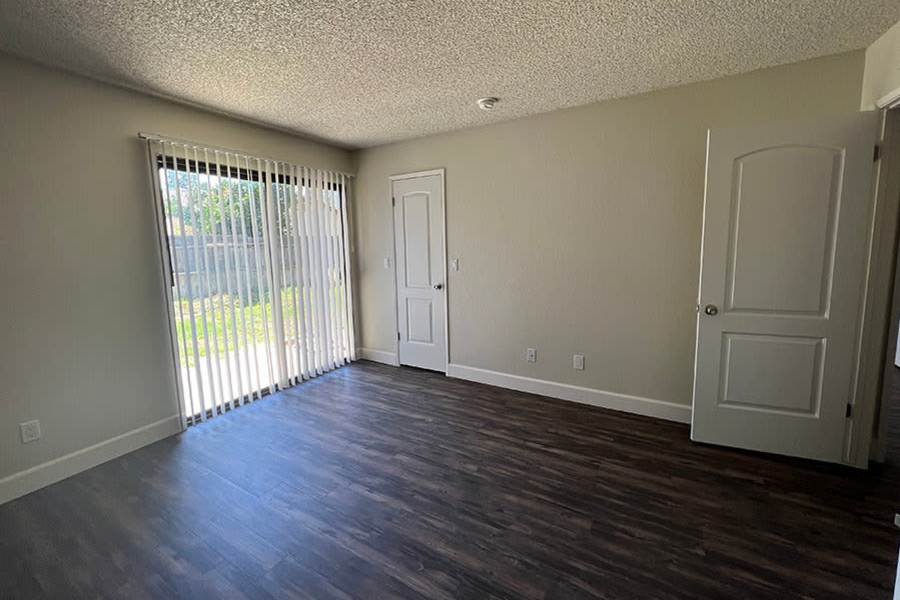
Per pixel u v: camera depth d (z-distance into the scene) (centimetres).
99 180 252
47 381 234
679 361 295
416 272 421
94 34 196
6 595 157
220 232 322
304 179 393
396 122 345
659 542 177
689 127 273
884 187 214
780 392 242
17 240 221
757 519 190
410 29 198
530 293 352
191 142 297
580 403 337
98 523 197
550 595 151
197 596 154
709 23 197
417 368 438
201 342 311
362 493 218
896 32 197
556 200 329
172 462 254
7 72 214
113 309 262
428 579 160
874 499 203
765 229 235
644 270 300
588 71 249
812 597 148
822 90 236
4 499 217
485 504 206
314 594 154
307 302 402
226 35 199
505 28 199
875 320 222
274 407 337
